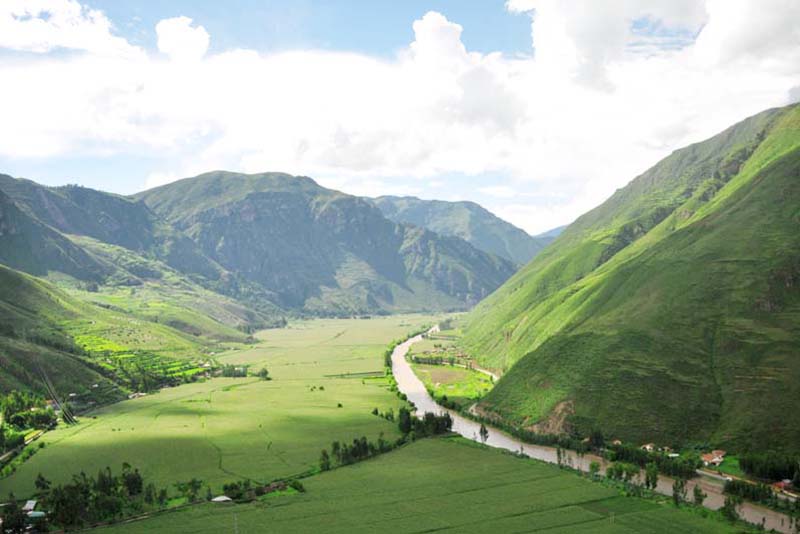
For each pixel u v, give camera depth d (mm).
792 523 174625
